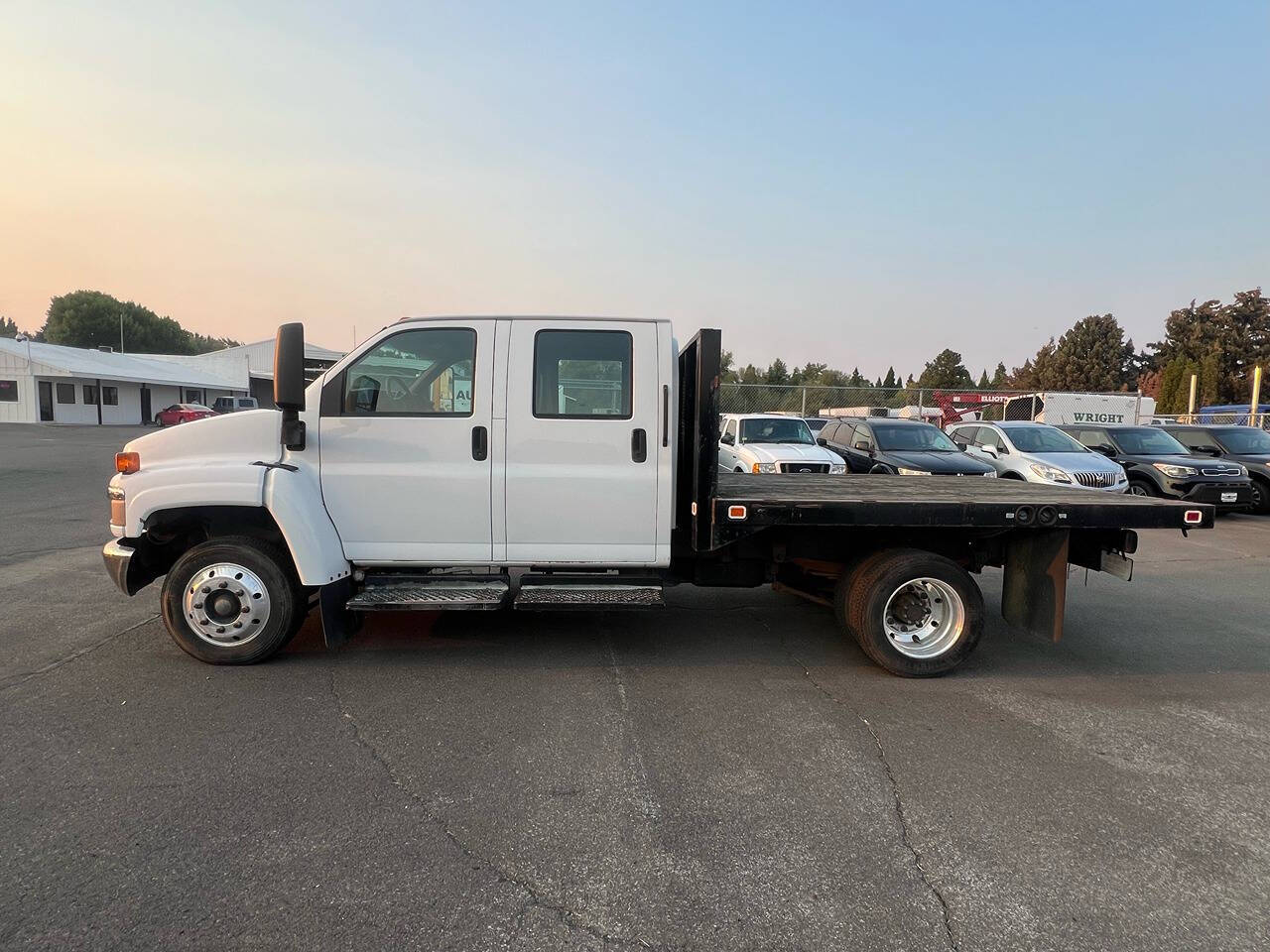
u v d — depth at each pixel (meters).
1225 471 12.49
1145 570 8.73
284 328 4.36
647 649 5.29
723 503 4.62
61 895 2.51
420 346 4.72
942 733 3.97
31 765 3.43
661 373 4.70
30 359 38.00
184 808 3.07
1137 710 4.34
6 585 6.79
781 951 2.32
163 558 5.11
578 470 4.68
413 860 2.75
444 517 4.70
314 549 4.54
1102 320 52.09
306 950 2.28
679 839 2.92
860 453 12.45
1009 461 12.51
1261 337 46.31
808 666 4.99
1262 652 5.51
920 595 4.90
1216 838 3.00
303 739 3.74
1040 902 2.57
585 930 2.40
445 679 4.60
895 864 2.79
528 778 3.38
